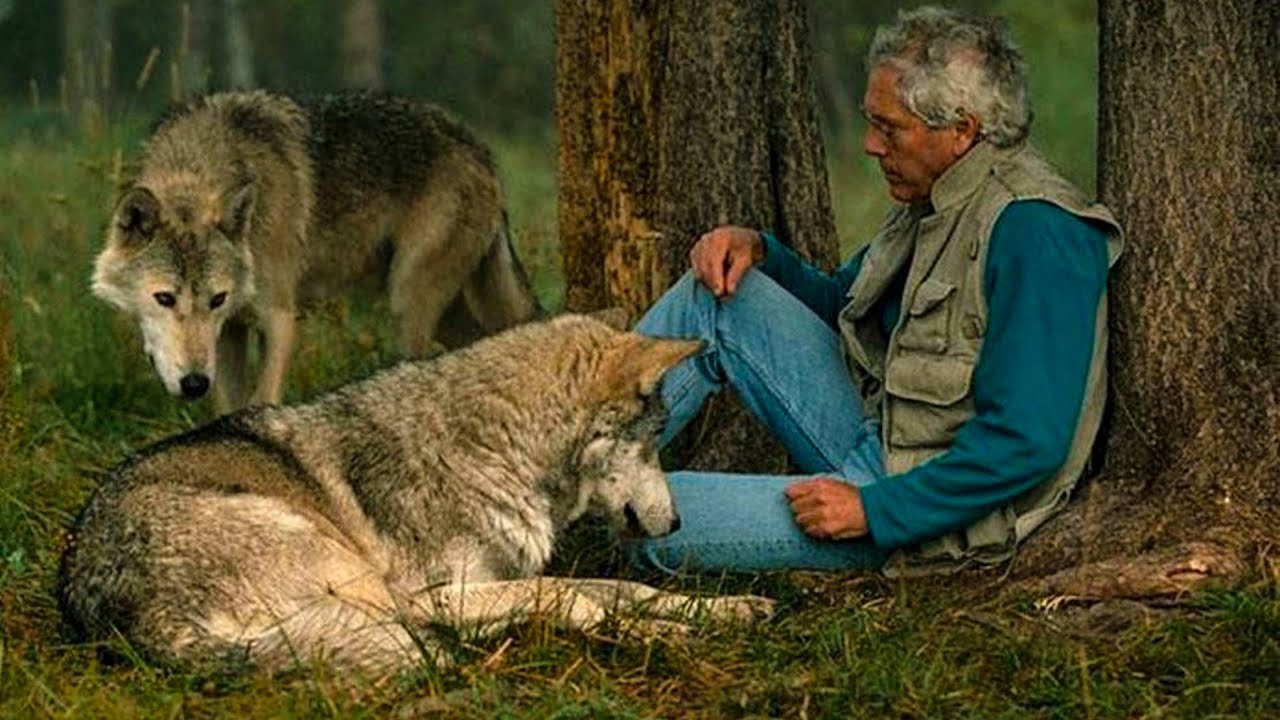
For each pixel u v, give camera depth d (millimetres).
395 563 6746
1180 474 6859
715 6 8266
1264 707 5785
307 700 5871
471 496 6785
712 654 6316
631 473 6910
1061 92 22875
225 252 10680
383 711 5922
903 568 6961
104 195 12469
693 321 7445
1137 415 6949
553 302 13258
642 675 6184
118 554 6324
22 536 8219
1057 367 6531
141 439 10414
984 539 6859
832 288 7809
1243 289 6820
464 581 6762
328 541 6492
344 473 6809
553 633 6379
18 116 23672
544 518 6887
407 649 6172
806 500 6883
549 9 36250
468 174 12320
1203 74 6797
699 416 8438
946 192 6762
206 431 6906
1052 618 6500
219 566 6285
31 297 11469
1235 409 6824
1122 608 6465
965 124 6680
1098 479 7012
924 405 6875
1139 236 6914
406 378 6973
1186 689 5867
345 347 11812
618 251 8797
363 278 12195
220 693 6070
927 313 6805
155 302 10523
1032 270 6543
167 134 11328
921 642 6316
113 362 11234
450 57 35688
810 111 8461
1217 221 6820
